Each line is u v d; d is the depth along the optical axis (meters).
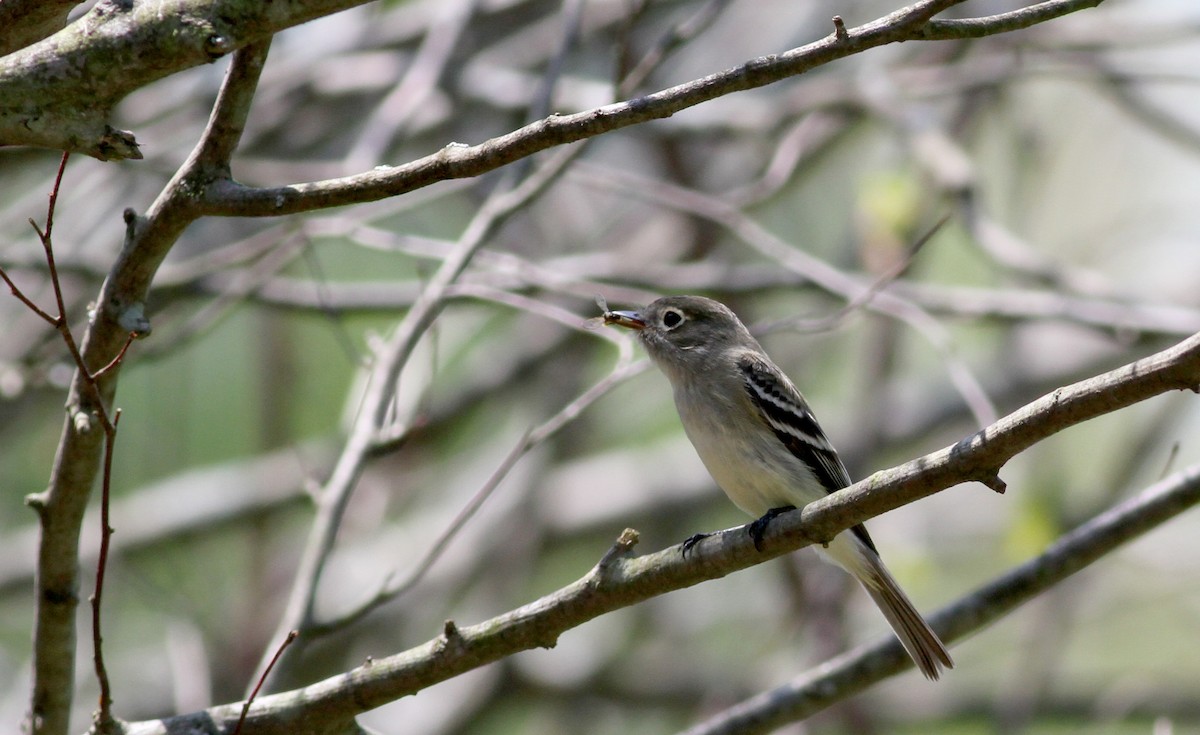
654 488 17.73
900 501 6.15
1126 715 16.03
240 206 5.99
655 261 17.14
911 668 8.91
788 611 15.71
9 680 15.47
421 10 16.20
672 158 17.14
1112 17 15.36
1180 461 18.17
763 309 18.11
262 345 17.03
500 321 18.72
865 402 16.58
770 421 9.59
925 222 15.98
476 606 16.64
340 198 5.81
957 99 18.19
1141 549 16.50
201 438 17.08
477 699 16.80
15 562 15.90
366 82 15.60
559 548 17.66
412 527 17.14
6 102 5.61
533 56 17.36
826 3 17.75
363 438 9.31
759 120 14.66
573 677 17.08
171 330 16.16
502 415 19.56
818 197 19.05
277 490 16.22
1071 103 18.58
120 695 15.46
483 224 10.21
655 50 10.20
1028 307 12.45
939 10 5.46
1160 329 12.18
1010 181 18.31
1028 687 14.95
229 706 6.90
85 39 5.57
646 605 18.05
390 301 12.66
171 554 16.41
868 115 15.36
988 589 8.80
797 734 13.77
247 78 5.94
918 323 10.54
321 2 5.50
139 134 14.28
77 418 6.38
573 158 10.44
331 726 6.85
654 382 19.02
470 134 16.98
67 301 13.74
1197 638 17.69
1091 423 18.84
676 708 17.05
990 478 5.95
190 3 5.54
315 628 8.61
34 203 13.52
